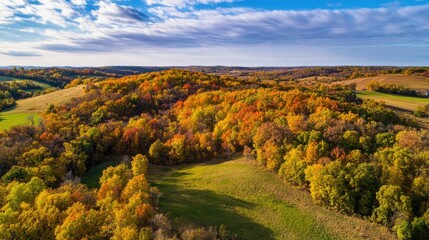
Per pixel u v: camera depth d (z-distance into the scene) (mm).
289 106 96250
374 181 52062
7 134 79438
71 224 40188
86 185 61875
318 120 78750
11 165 64688
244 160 73875
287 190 57969
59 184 61812
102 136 85188
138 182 52219
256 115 86125
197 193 58750
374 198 50312
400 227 43000
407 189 50781
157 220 42812
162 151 81625
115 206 45094
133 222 41406
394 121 95812
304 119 83312
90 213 42844
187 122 93938
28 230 41062
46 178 59625
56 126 86312
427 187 48219
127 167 65938
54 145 74688
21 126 85500
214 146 82000
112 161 81000
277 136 69688
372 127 75750
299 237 44281
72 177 64062
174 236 39938
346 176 51906
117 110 106875
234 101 108250
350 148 66562
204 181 64625
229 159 77938
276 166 64312
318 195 52812
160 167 79188
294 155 60969
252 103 102812
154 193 52500
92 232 41219
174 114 107938
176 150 79688
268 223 47719
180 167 78250
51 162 65062
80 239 40031
